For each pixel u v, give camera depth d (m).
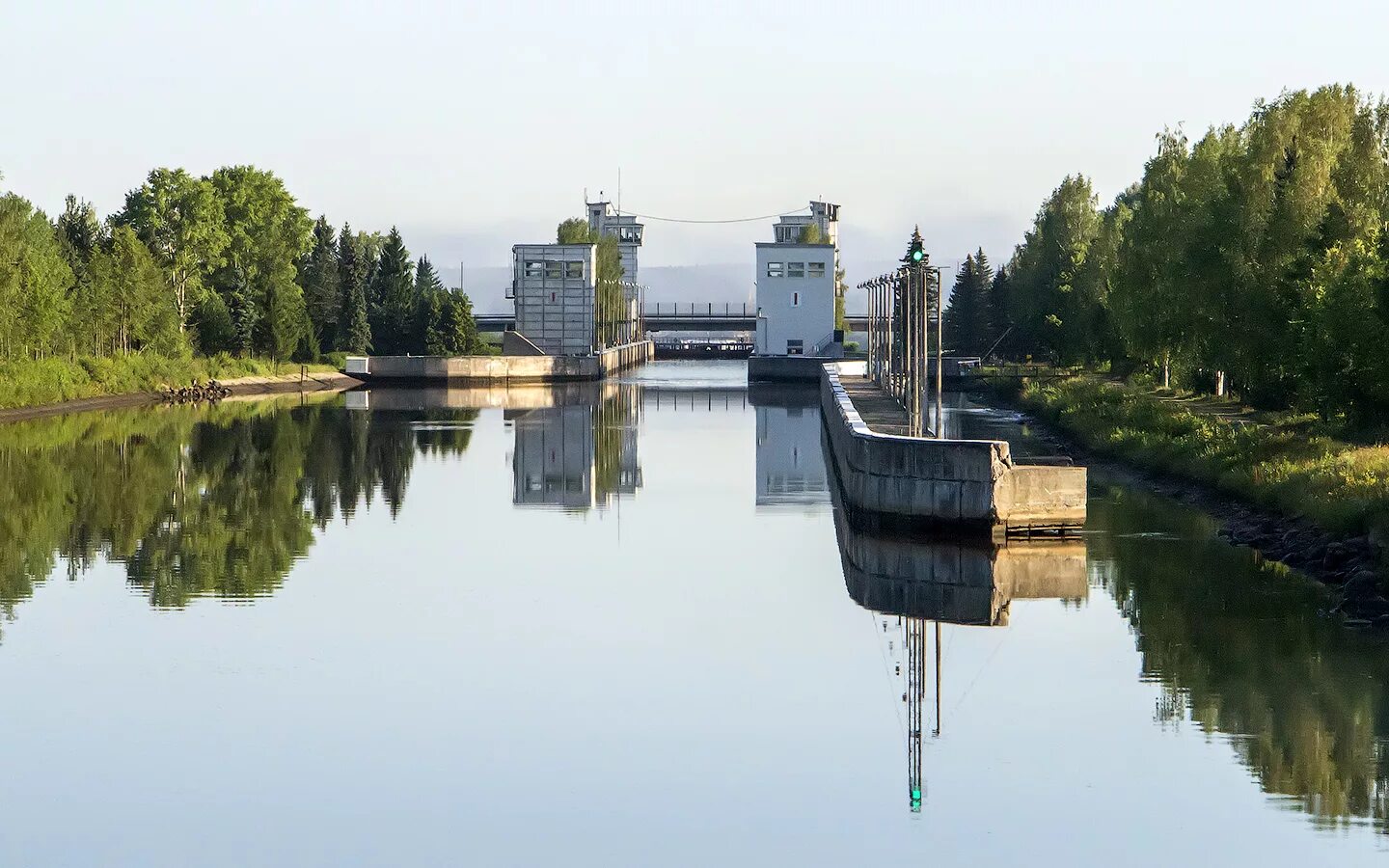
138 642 40.16
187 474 77.12
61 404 120.38
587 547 55.53
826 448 93.62
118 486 71.69
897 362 108.44
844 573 49.66
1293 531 50.06
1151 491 64.38
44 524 59.88
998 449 52.44
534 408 130.25
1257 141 81.50
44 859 26.20
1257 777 29.67
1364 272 60.84
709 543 56.50
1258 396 81.88
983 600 44.78
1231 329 80.12
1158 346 100.94
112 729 32.88
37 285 119.00
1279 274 77.44
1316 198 77.12
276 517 62.50
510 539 57.28
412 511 64.62
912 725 33.09
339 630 41.72
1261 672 36.50
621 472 80.38
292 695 35.41
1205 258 82.00
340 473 78.62
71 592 46.47
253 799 28.92
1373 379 60.00
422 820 27.89
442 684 36.38
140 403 131.00
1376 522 45.91
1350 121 80.75
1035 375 141.00
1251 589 44.62
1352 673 36.25
